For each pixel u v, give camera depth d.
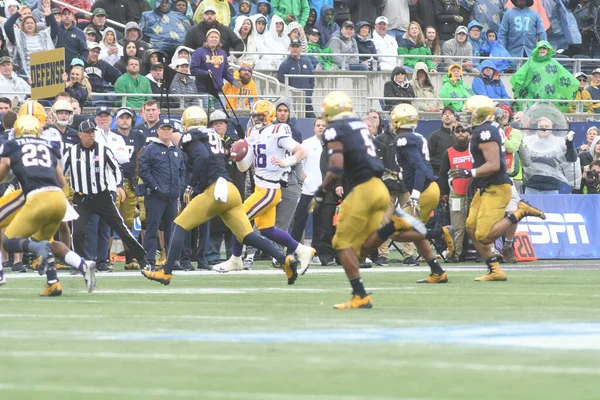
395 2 72.75
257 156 39.78
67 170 43.66
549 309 27.48
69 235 44.72
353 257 27.55
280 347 19.91
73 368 17.52
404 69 63.75
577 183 56.84
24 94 54.81
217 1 67.00
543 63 67.56
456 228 51.25
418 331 22.39
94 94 56.41
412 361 18.14
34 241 31.50
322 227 49.47
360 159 27.08
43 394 15.18
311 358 18.50
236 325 23.69
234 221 36.56
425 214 38.00
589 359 18.34
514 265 50.09
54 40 61.00
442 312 26.64
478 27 74.00
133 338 21.34
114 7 67.56
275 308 27.91
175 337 21.50
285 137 39.47
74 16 65.19
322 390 15.44
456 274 42.50
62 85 50.16
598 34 79.56
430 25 73.88
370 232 27.66
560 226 55.09
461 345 20.11
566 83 67.75
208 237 47.50
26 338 21.39
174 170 44.88
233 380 16.33
